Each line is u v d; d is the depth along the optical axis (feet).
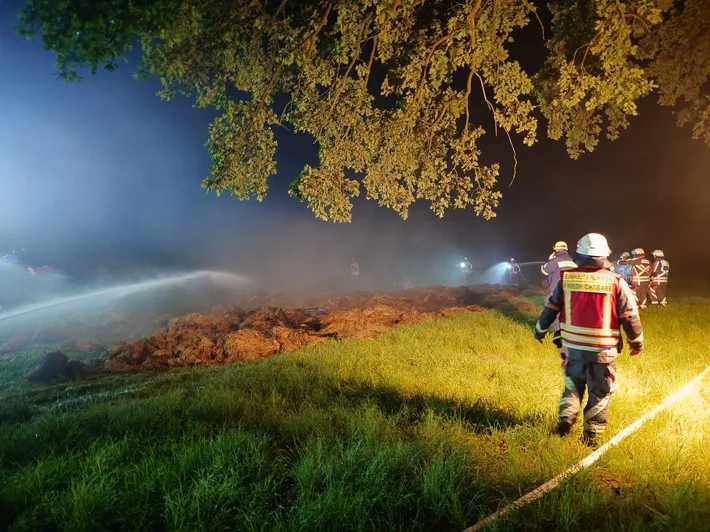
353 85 30.14
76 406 22.13
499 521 10.75
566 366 15.76
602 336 15.12
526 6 28.02
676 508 11.05
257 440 14.99
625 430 15.84
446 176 30.58
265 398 20.13
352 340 32.91
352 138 30.86
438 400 19.16
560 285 16.01
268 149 30.09
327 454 14.08
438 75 28.60
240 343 33.35
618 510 11.53
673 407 18.24
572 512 11.19
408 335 33.40
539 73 37.29
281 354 30.86
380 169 30.55
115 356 34.17
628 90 26.40
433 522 11.44
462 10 27.91
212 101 30.86
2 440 15.23
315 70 29.55
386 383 21.93
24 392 26.53
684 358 25.76
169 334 37.27
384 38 26.71
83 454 14.40
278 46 30.63
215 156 29.86
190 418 17.46
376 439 15.15
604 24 26.05
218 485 12.04
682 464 13.47
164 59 29.04
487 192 29.76
